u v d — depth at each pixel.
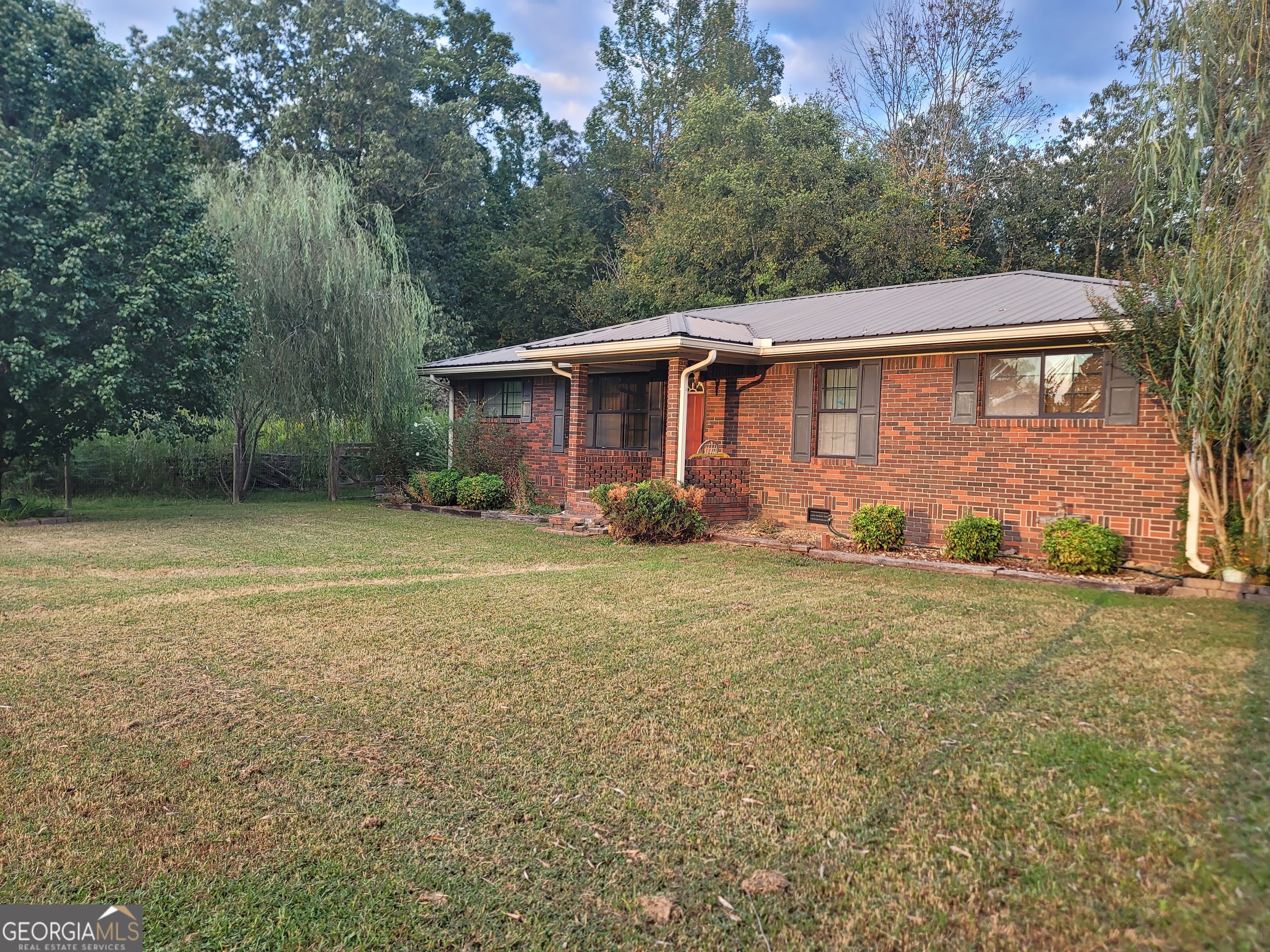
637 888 3.14
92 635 6.66
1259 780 3.87
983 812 3.64
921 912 2.96
